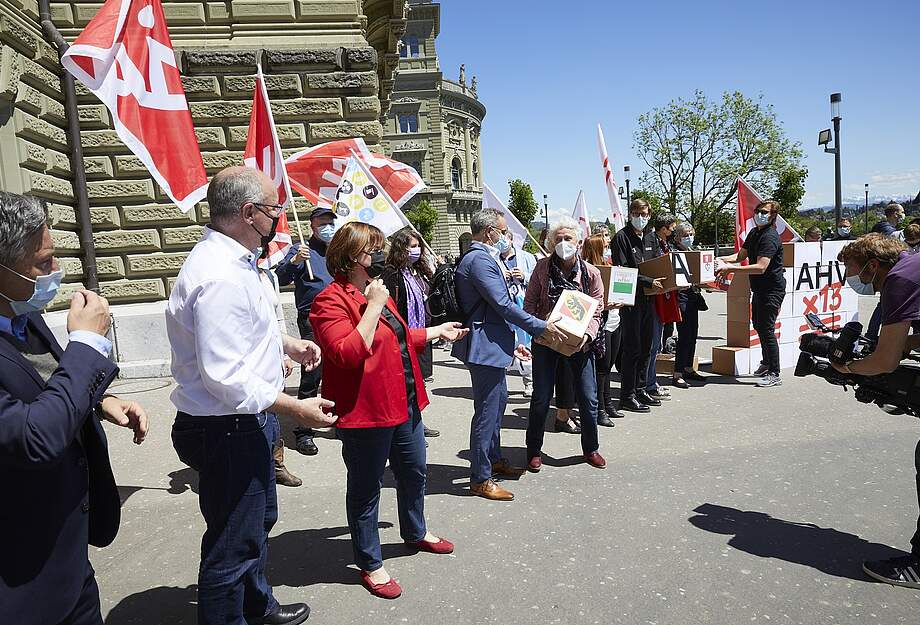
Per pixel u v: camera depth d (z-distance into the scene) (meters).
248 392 2.04
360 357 2.62
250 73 8.83
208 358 2.02
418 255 5.25
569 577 3.04
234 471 2.20
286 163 7.03
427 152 58.78
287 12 9.05
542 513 3.77
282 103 8.89
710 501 3.88
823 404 6.04
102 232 8.55
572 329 4.00
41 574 1.60
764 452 4.74
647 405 6.17
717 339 10.59
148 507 4.01
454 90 62.16
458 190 63.28
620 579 3.01
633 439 5.18
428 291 5.48
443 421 5.88
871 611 2.69
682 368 7.03
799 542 3.32
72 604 1.69
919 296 2.69
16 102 7.06
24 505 1.57
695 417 5.76
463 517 3.74
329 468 4.68
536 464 4.48
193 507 4.01
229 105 8.73
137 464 4.80
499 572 3.10
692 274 6.68
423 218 50.91
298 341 2.98
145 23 4.53
